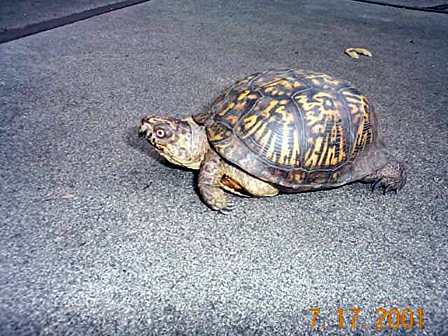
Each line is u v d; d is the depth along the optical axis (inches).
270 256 8.4
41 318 7.0
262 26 22.7
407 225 9.4
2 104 13.3
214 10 25.1
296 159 8.7
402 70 17.9
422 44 21.1
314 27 23.0
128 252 8.3
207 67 17.1
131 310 7.2
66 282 7.6
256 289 7.7
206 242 8.7
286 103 8.8
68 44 18.4
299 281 7.9
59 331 6.8
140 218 9.2
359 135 9.3
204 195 9.1
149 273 7.9
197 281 7.8
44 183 10.0
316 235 9.0
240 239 8.8
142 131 9.1
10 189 9.8
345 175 9.2
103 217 9.2
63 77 15.4
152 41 19.5
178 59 17.7
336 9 26.8
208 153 9.4
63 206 9.4
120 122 12.8
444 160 11.7
